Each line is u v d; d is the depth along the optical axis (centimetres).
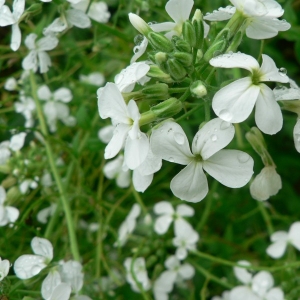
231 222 31
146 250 29
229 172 20
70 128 32
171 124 20
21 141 28
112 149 20
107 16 27
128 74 20
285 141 32
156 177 32
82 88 32
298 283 27
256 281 27
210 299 30
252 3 20
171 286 28
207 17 22
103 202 30
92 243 30
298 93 20
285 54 33
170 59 20
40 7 24
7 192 28
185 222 28
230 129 19
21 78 31
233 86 19
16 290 23
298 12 32
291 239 27
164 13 27
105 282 29
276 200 32
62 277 23
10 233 27
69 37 33
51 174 30
